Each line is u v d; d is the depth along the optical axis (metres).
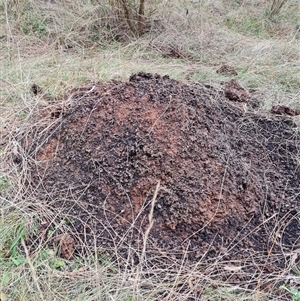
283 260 1.89
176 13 4.00
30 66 3.13
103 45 3.65
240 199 2.05
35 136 2.40
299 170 2.37
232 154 2.23
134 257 1.83
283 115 2.80
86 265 1.79
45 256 1.83
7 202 2.04
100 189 2.03
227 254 1.88
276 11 4.27
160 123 2.13
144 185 1.99
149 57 3.51
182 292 1.73
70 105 2.51
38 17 3.84
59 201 2.04
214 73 3.26
